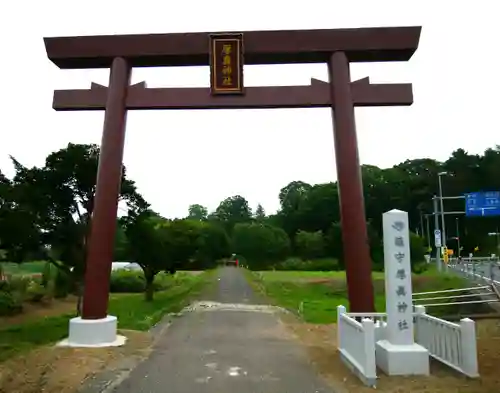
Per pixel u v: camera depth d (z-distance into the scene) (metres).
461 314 20.30
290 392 8.41
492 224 70.19
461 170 72.44
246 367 10.29
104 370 9.97
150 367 10.27
